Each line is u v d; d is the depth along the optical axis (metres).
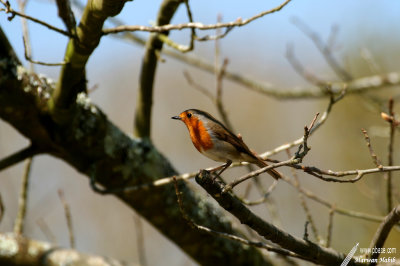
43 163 15.87
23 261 8.44
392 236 14.34
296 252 6.38
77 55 7.07
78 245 15.31
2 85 7.84
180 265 15.41
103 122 8.68
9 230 12.20
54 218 15.50
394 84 11.80
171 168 9.41
